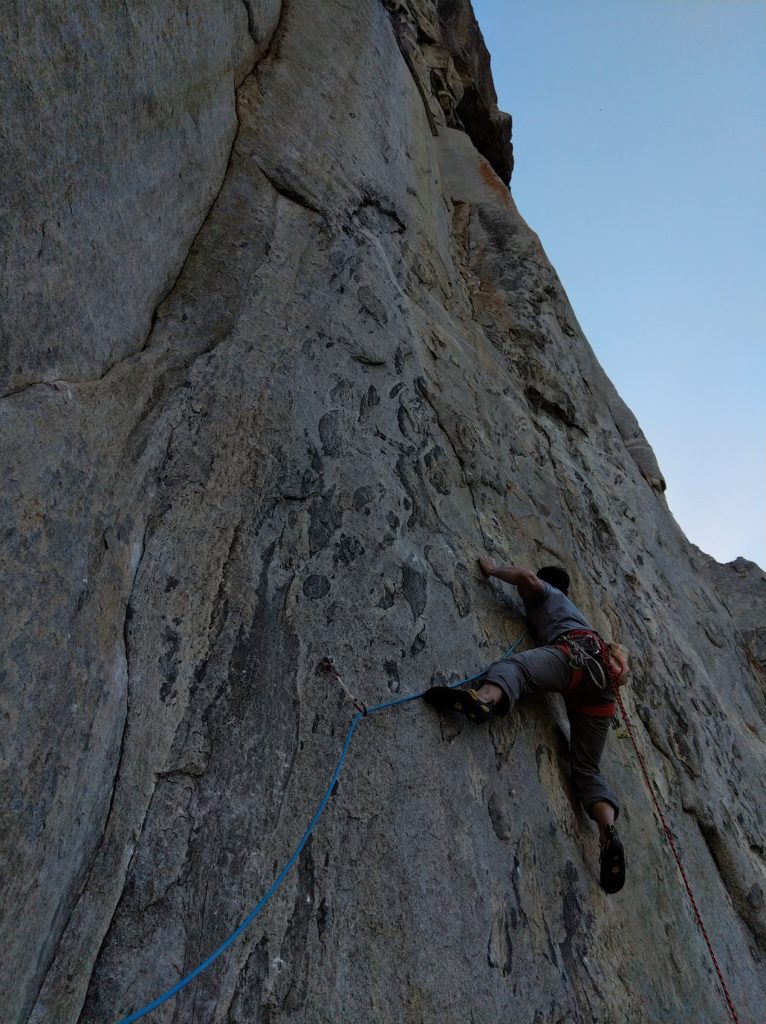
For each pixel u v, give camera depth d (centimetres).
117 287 340
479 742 357
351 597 359
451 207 880
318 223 514
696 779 520
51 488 266
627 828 422
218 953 243
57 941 225
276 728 301
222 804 275
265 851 272
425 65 968
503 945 302
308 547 362
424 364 526
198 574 324
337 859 282
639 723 510
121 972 231
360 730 319
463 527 452
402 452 447
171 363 376
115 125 329
